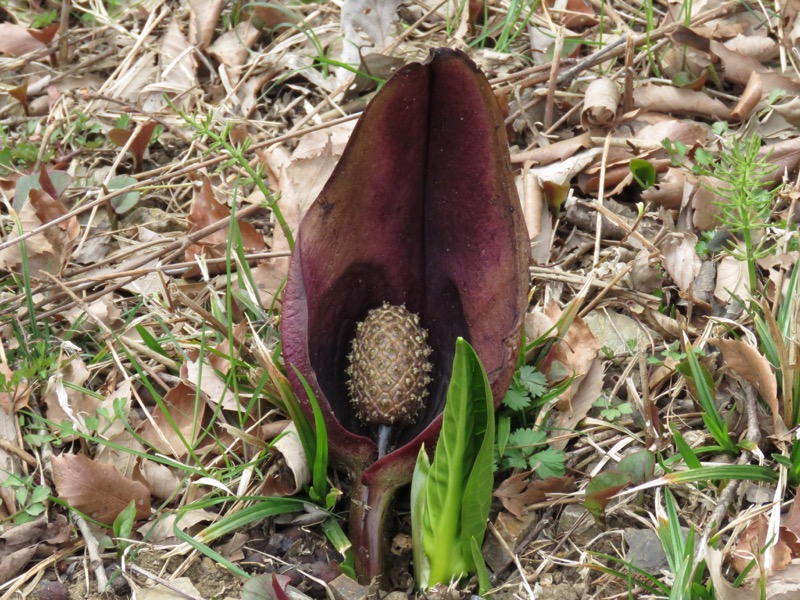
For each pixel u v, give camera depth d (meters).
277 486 0.62
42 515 0.61
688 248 0.68
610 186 0.72
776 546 0.58
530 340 0.65
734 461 0.62
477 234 0.60
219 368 0.65
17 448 0.63
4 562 0.60
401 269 0.62
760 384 0.62
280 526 0.61
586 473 0.62
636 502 0.61
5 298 0.69
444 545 0.57
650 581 0.58
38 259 0.70
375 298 0.62
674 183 0.70
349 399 0.61
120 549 0.60
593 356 0.64
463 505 0.57
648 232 0.70
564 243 0.70
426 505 0.57
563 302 0.68
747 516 0.59
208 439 0.64
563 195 0.70
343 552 0.59
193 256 0.71
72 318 0.68
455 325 0.61
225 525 0.60
